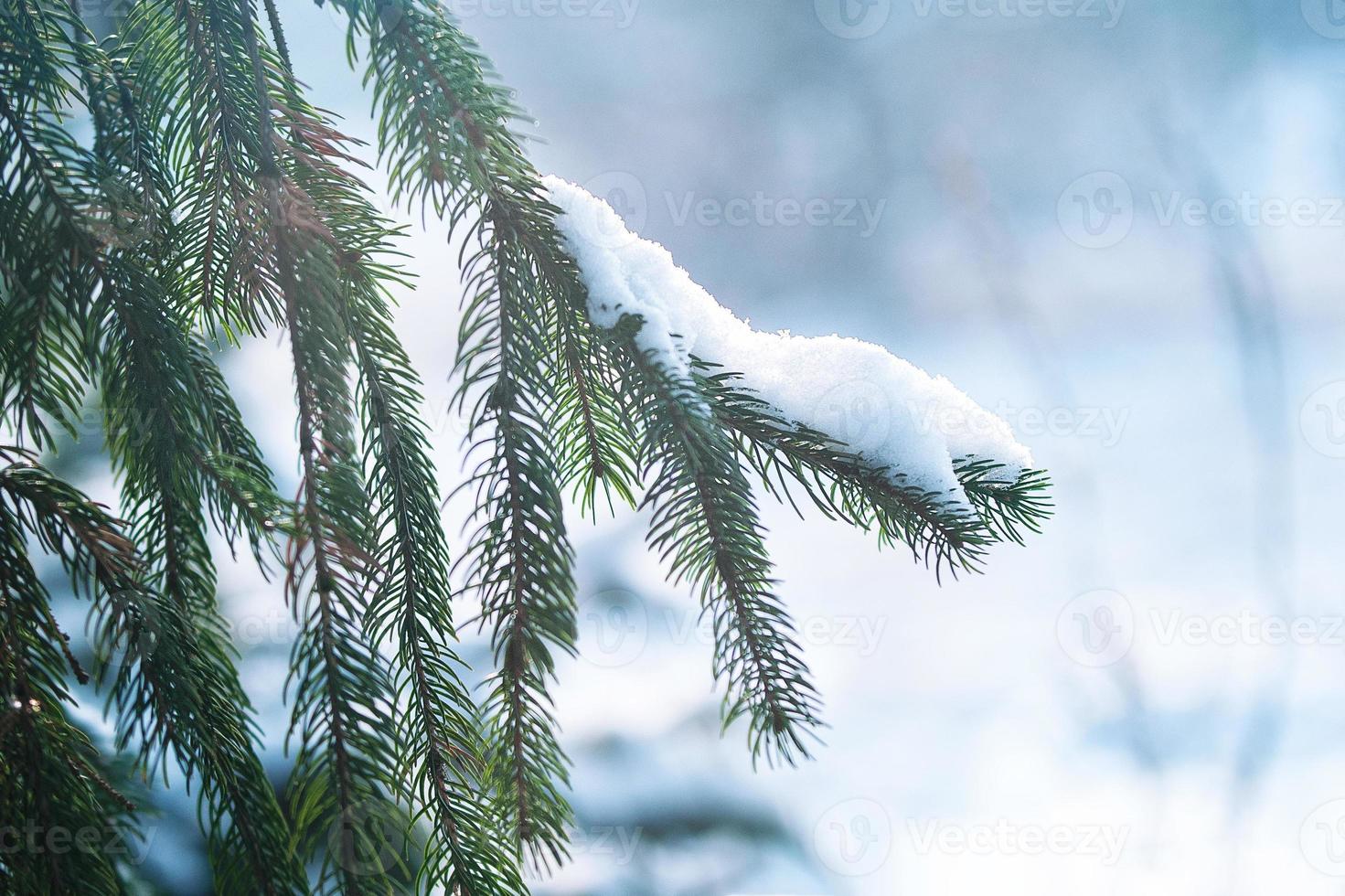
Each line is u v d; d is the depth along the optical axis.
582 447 1.04
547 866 1.02
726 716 1.02
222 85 1.03
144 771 1.00
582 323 1.03
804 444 1.05
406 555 1.03
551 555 1.00
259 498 1.01
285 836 1.00
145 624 1.00
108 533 1.00
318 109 1.04
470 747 1.02
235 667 1.02
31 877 0.99
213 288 1.04
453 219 1.02
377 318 1.03
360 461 1.01
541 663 1.01
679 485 1.02
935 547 1.05
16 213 1.00
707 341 1.05
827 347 1.06
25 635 1.00
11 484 1.00
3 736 0.99
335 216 1.03
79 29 1.03
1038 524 1.07
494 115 1.02
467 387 1.01
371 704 1.00
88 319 1.01
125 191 1.01
